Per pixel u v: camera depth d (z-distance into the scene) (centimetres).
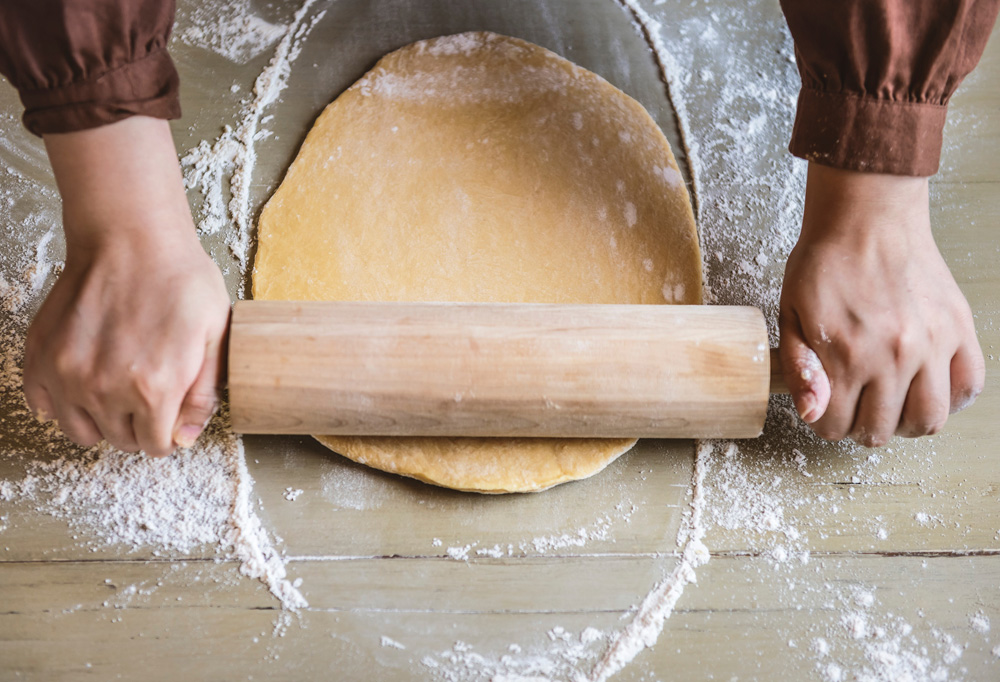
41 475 64
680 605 62
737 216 71
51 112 56
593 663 61
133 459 64
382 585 62
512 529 64
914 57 57
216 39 74
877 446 63
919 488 65
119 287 58
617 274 67
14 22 54
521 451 64
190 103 72
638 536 64
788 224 70
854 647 62
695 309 61
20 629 61
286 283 66
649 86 74
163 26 57
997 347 68
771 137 73
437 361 59
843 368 60
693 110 73
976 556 64
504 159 69
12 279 68
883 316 59
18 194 70
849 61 58
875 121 59
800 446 66
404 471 63
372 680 61
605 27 75
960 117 74
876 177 60
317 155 69
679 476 65
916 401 61
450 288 66
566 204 68
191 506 63
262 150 71
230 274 68
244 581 62
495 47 72
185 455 64
